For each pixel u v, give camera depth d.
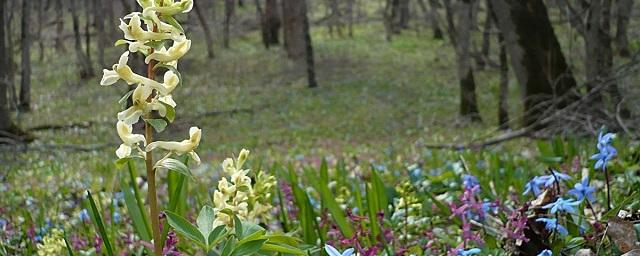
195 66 38.12
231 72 36.53
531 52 12.95
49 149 15.76
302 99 30.02
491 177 5.17
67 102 29.08
